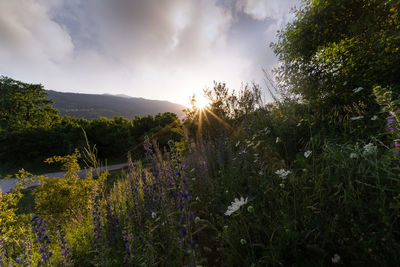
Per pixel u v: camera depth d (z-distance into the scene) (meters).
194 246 1.23
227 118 5.22
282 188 1.71
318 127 2.56
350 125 2.16
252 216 1.64
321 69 3.35
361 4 2.92
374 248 1.00
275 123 3.09
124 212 2.43
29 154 28.31
